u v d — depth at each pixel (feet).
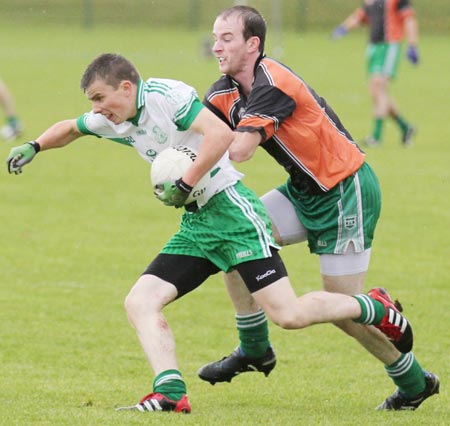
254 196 56.34
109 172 150.20
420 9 397.80
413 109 227.40
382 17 171.63
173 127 54.34
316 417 55.57
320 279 94.99
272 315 54.60
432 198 132.36
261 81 56.85
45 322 80.23
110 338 76.64
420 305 86.38
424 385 59.47
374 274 96.53
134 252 103.96
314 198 59.47
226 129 52.95
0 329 77.97
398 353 58.85
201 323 81.41
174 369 54.03
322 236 59.82
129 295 55.77
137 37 365.61
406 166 155.74
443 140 184.34
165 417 52.65
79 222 117.29
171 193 53.47
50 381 65.26
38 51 328.90
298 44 364.79
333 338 78.02
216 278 96.63
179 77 261.44
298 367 70.49
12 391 62.18
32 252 103.24
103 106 53.72
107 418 52.85
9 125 175.94
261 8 394.52
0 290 89.40
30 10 395.55
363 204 59.36
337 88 257.75
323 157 58.65
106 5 391.24
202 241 55.93
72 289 90.33
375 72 173.37
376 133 175.42
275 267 54.75
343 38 385.09
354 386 65.72
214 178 55.01
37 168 152.46
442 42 376.07
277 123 56.65
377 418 55.98
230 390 64.69
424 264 100.63
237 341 76.84
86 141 181.06
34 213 121.60
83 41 352.90
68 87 250.37
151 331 54.24
